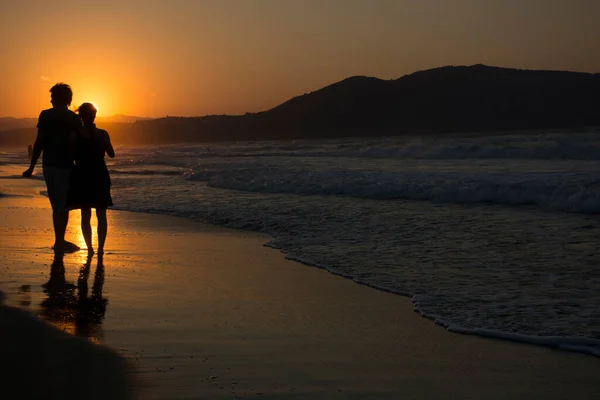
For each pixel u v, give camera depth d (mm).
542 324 4828
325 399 3393
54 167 7777
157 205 13789
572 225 9672
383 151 30172
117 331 4586
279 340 4473
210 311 5230
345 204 12883
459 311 5258
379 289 6102
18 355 3916
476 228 9602
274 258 7738
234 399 3355
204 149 52219
